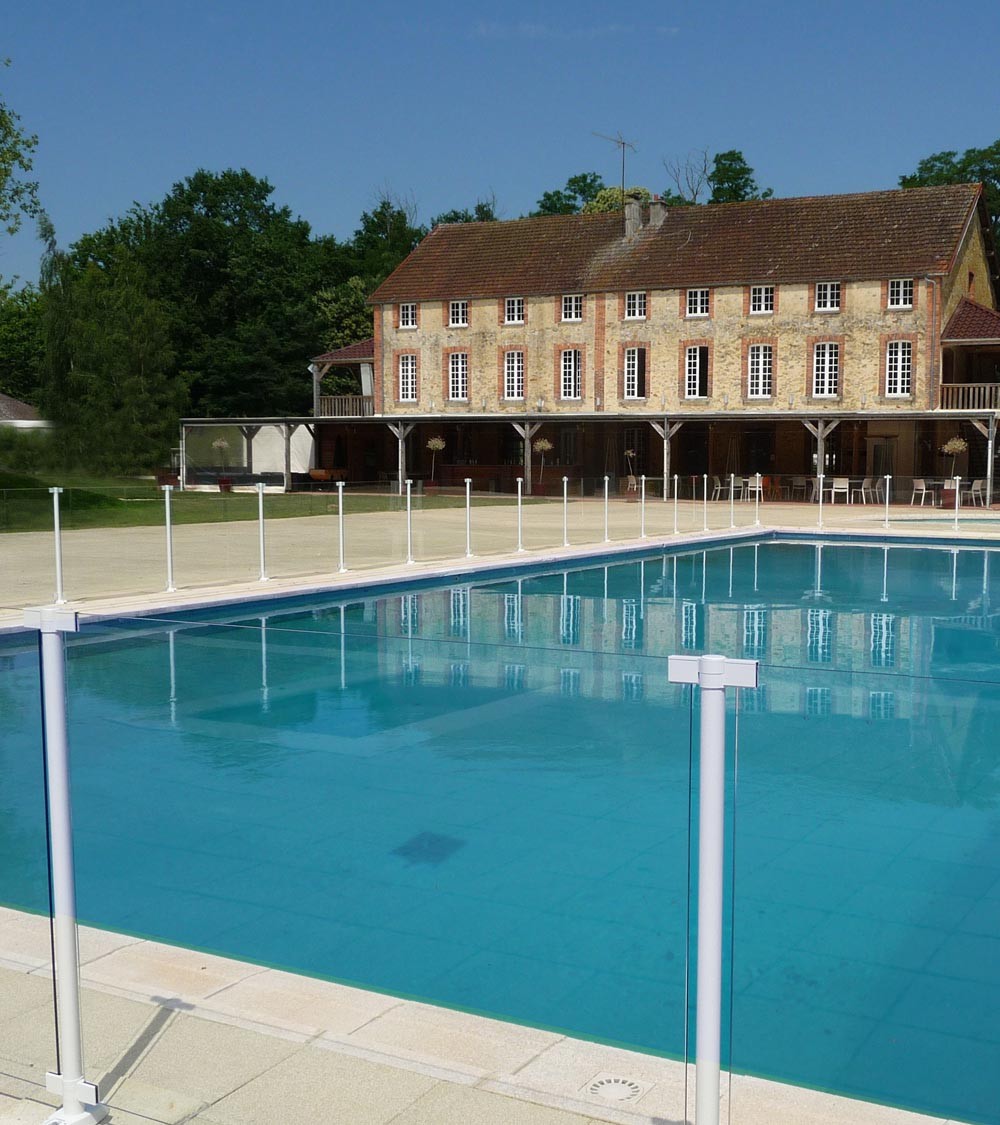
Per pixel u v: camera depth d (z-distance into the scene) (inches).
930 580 797.2
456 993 189.5
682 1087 142.8
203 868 246.8
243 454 2222.0
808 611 647.1
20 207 1353.3
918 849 251.4
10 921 199.2
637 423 1974.7
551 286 1999.3
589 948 205.8
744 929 210.7
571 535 1053.8
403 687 422.0
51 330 2413.9
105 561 772.6
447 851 256.5
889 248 1797.5
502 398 2052.2
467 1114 134.6
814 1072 163.3
